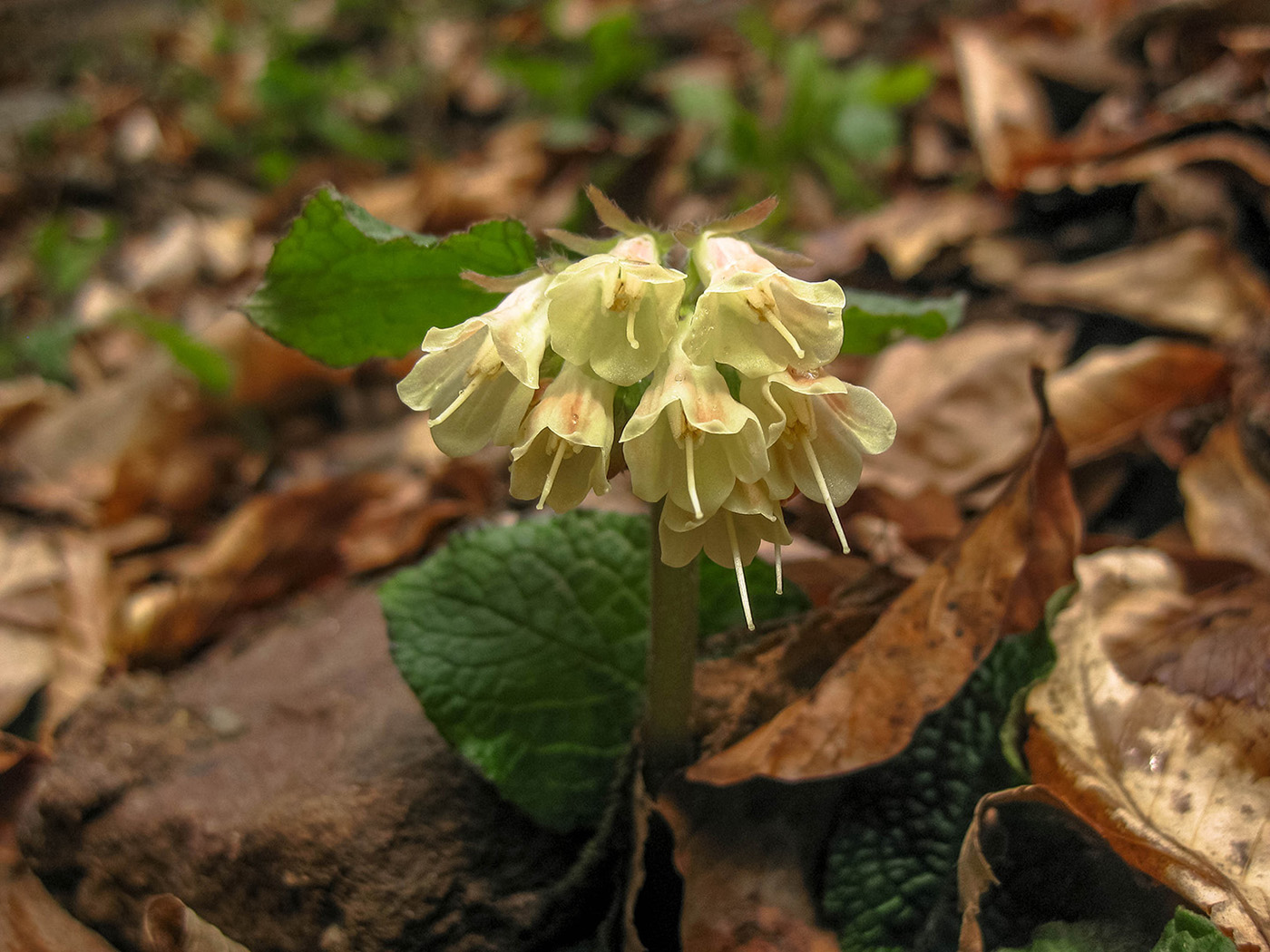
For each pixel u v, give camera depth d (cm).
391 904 17
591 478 13
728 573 19
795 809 17
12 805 22
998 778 17
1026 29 42
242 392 37
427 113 64
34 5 82
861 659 17
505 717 18
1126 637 18
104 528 34
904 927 16
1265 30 32
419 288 17
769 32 51
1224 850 15
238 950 17
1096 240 31
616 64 51
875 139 41
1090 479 26
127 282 50
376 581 27
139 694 22
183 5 81
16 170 59
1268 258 28
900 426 27
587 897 18
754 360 12
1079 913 15
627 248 13
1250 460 23
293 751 20
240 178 61
